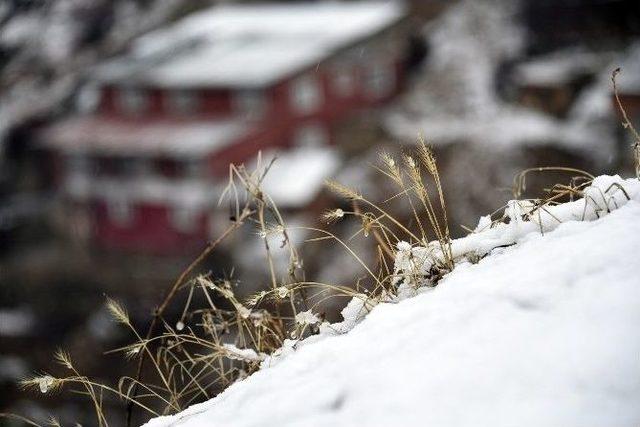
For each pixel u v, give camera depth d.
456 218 27.17
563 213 1.98
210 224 33.28
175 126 35.06
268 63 36.16
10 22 54.59
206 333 2.29
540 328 1.30
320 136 36.72
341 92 37.81
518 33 38.94
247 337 2.35
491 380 1.18
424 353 1.33
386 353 1.39
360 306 2.02
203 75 35.75
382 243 2.09
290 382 1.43
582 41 36.59
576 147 30.00
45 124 41.88
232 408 1.43
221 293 2.27
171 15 54.16
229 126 33.78
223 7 53.69
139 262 34.03
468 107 35.69
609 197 1.95
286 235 2.21
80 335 28.34
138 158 34.50
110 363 25.41
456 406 1.14
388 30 40.12
